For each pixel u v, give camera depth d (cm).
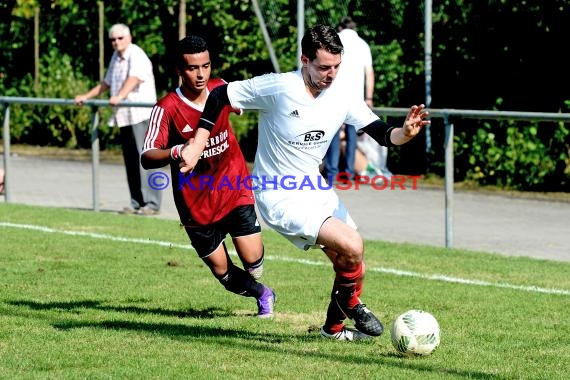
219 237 1994
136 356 1650
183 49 1920
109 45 5506
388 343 1792
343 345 1762
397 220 3409
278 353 1689
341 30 3781
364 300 2166
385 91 4512
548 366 1645
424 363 1644
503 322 1975
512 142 4150
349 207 3675
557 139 4078
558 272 2517
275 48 4931
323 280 2381
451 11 4272
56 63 5559
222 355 1666
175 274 2431
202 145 1716
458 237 3108
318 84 1675
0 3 5641
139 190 3488
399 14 4462
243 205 1986
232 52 5062
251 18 5016
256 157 1773
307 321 1964
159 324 1908
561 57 4022
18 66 5694
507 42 4125
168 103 1948
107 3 5416
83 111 5497
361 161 4222
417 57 4438
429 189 4109
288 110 1700
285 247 2858
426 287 2317
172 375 1538
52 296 2166
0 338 1775
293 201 1736
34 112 5634
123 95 3406
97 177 3525
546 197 3950
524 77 4109
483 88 4216
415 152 4347
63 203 3762
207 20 5094
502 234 3153
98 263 2556
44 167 4828
